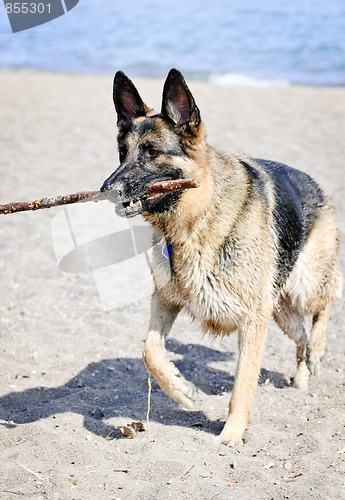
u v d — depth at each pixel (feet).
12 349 19.42
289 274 17.22
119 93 15.79
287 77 62.69
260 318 15.31
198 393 17.31
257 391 17.29
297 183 18.04
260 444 14.49
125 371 18.49
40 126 47.83
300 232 17.33
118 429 15.12
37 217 31.37
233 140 42.24
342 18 84.84
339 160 38.14
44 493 12.37
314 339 18.29
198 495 12.34
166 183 14.33
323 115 49.11
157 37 81.51
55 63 72.13
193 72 64.64
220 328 15.84
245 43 75.46
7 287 23.95
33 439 14.33
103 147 42.32
